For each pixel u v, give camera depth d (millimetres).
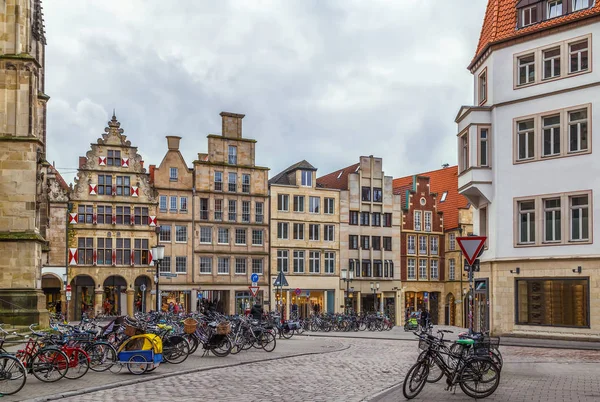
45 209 48562
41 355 17281
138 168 65500
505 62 37656
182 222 66625
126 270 63938
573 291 33844
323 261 73125
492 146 37844
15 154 32844
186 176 67375
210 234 67938
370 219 76062
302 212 72500
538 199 35719
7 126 32906
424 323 47219
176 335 22047
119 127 65312
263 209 70812
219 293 68188
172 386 16812
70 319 62219
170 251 65875
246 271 69312
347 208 74750
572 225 34625
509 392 15609
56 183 62656
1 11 33375
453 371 15000
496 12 39125
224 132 69750
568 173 34750
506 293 36438
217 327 24031
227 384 17188
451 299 78375
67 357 17406
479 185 37719
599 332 32594
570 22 35000
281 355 25062
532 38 36625
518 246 36250
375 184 76625
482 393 14891
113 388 16484
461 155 39719
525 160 36406
